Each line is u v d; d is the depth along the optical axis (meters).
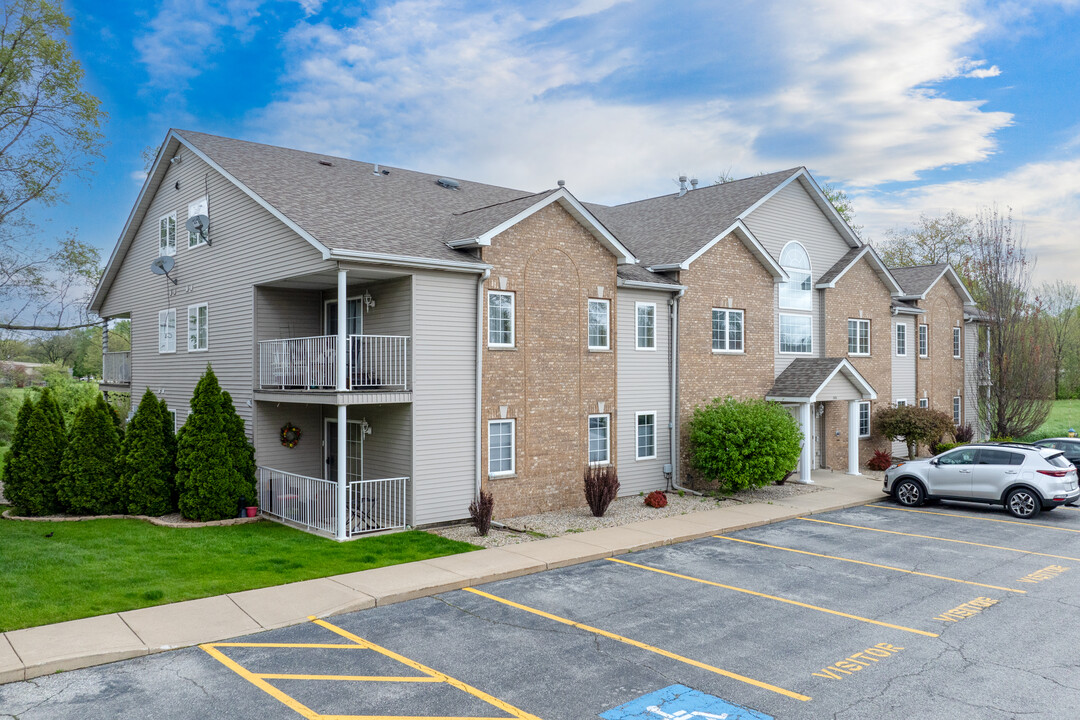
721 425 21.05
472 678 8.77
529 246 18.55
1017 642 10.00
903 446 31.56
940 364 33.72
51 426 18.42
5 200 26.30
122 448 18.36
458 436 17.38
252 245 18.88
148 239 24.83
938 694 8.36
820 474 26.25
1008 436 32.47
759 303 24.75
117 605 11.06
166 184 23.50
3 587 11.70
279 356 18.42
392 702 8.12
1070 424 42.69
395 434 17.22
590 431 20.14
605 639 10.09
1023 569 13.84
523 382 18.50
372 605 11.48
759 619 10.94
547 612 11.25
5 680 8.57
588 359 19.92
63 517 17.88
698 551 15.29
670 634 10.30
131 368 26.05
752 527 17.78
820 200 27.36
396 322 17.23
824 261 27.88
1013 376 32.38
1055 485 18.58
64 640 9.62
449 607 11.49
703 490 22.55
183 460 17.53
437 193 22.23
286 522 17.34
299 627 10.48
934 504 21.09
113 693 8.31
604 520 17.92
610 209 30.62
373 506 17.12
